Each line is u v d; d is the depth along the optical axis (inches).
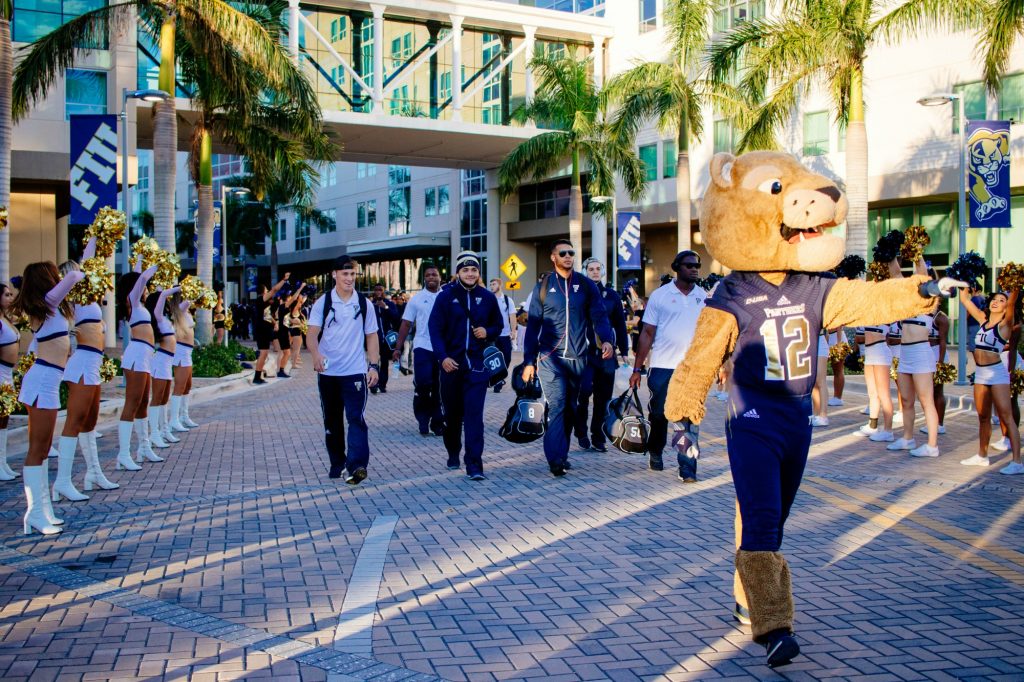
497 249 2006.6
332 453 370.0
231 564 246.5
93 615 205.9
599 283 448.1
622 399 368.5
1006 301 378.0
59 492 325.4
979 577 234.5
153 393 449.7
